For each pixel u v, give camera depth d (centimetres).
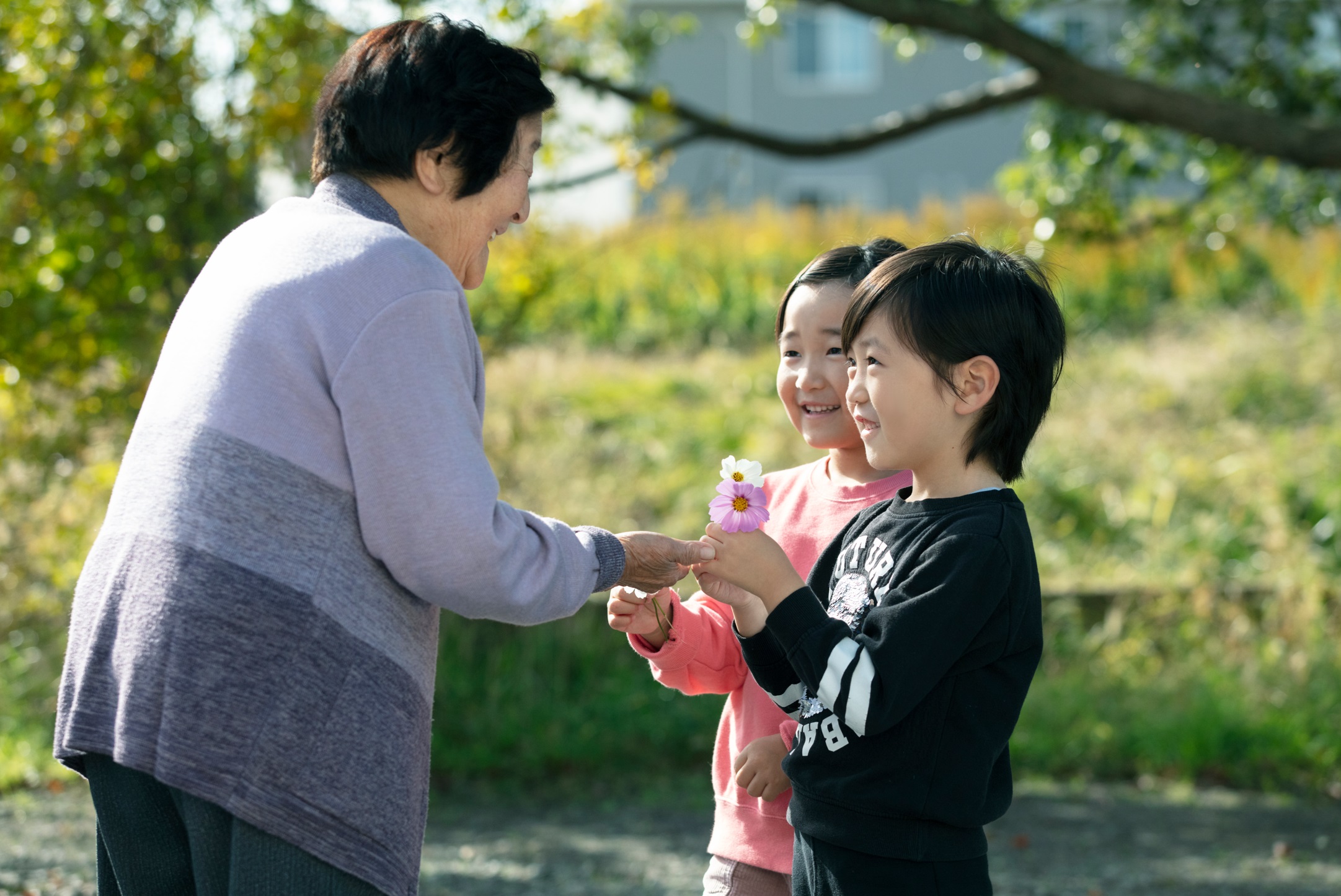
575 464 891
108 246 521
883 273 185
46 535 600
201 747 157
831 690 169
